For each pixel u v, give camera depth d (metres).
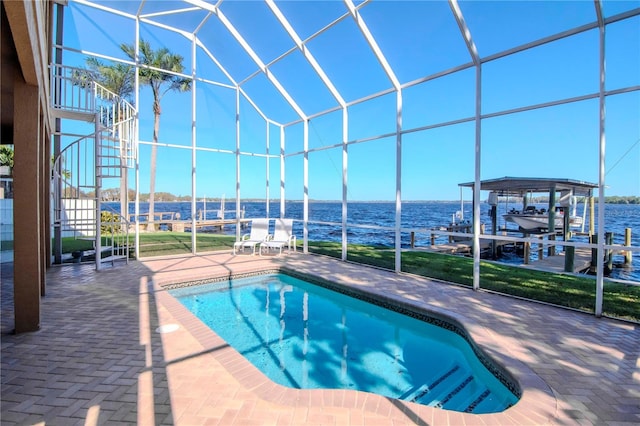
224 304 5.59
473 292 5.16
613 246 3.91
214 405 2.26
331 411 2.21
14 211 3.44
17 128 3.37
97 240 6.43
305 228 8.95
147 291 5.07
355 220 21.42
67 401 2.30
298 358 3.73
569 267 6.52
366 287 5.43
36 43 2.49
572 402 2.33
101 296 4.81
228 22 7.08
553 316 4.07
